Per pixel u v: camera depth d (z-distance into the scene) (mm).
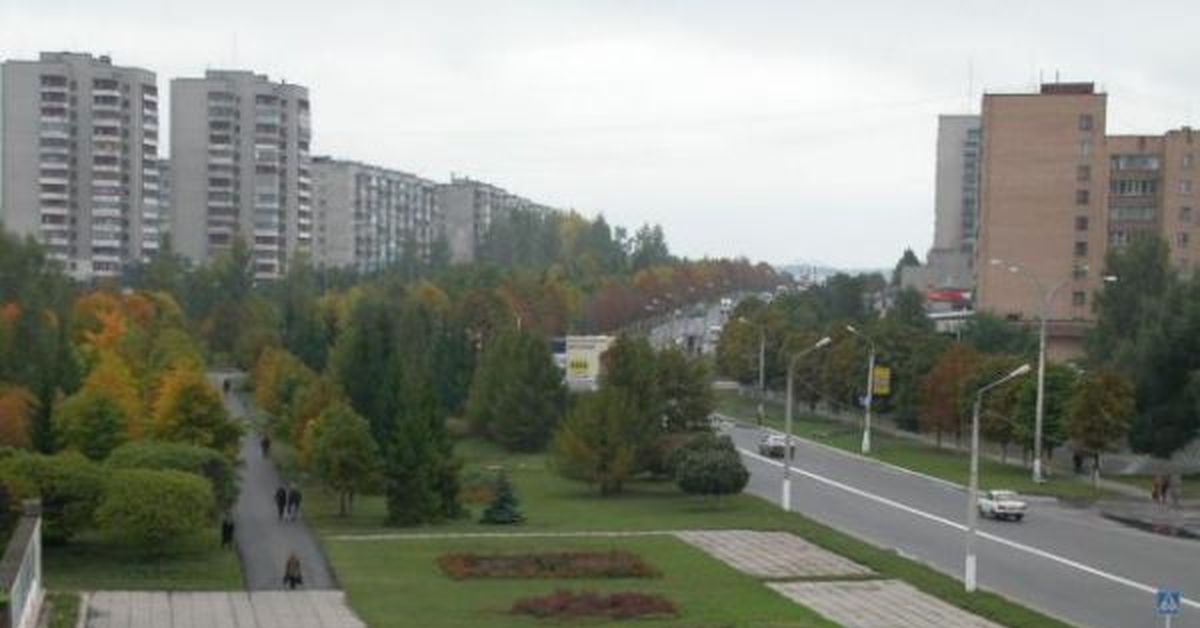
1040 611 52312
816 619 49812
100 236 199125
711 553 65250
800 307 185125
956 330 153750
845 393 132000
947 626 49000
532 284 194250
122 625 48031
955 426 110188
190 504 59156
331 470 74625
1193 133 163625
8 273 131750
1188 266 163875
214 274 184000
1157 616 52625
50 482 59000
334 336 140500
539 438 108188
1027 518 78375
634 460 86875
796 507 81625
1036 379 97562
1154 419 95750
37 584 48406
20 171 195875
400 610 51188
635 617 49969
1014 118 165500
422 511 74375
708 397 97062
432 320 138125
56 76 194500
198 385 78438
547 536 70125
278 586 56750
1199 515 79250
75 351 102688
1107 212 165125
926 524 75562
